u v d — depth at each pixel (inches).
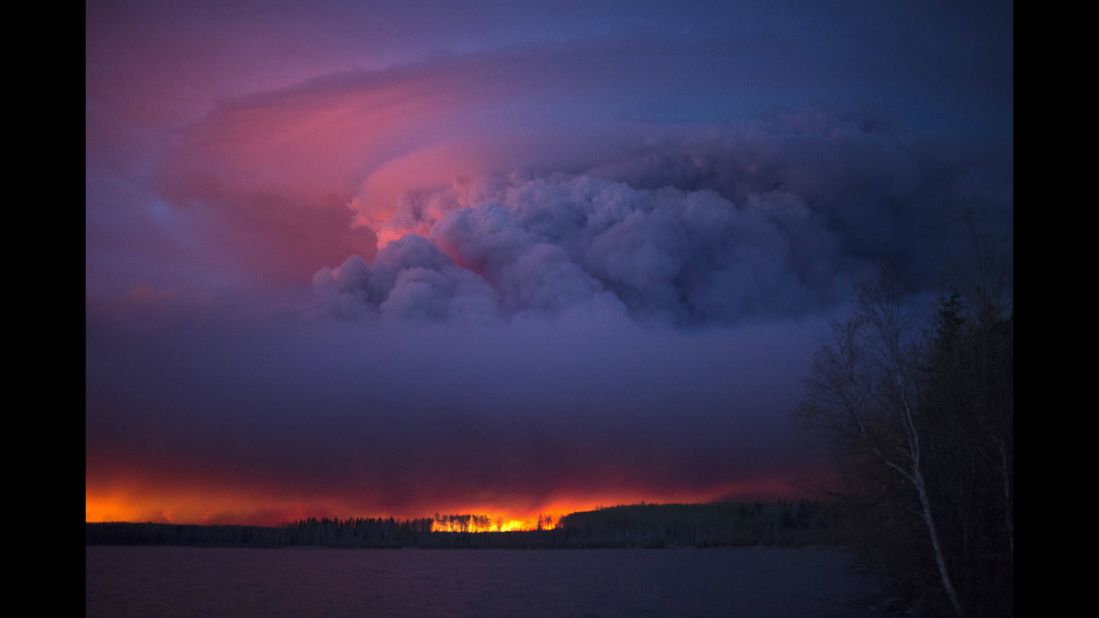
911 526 1044.5
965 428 987.3
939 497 1010.7
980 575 981.8
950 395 993.5
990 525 991.0
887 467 1044.5
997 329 970.7
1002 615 950.4
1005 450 936.9
